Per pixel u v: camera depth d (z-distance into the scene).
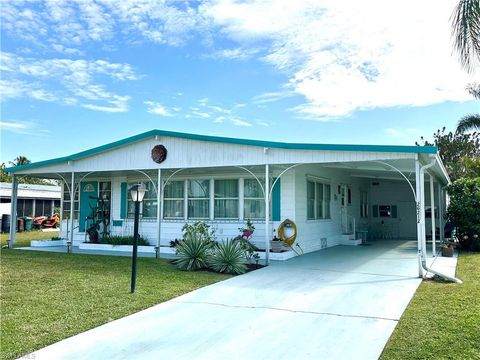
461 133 23.70
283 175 12.56
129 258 11.70
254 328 5.32
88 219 16.34
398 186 20.22
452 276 8.53
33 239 18.73
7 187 25.94
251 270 9.56
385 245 15.50
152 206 15.02
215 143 11.73
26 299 6.68
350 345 4.67
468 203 13.92
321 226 14.30
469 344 4.55
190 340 4.91
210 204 13.77
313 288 7.54
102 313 5.93
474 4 7.55
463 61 7.73
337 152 9.91
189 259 9.66
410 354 4.33
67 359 4.36
